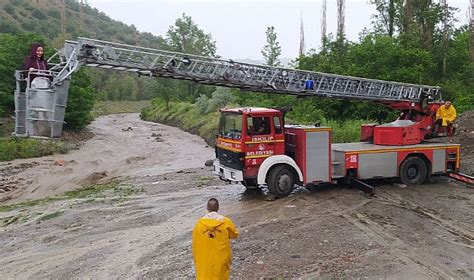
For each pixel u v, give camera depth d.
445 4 35.94
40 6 138.50
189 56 13.89
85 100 39.47
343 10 41.66
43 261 9.38
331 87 15.20
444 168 14.94
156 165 22.88
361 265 8.43
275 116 13.27
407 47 29.86
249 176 13.17
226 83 14.20
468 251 9.12
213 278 6.48
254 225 10.99
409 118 15.84
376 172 14.15
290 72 14.73
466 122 22.64
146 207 13.41
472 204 12.55
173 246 9.85
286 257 8.89
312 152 13.38
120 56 13.59
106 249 9.89
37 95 19.97
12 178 19.52
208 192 15.08
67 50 13.86
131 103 98.69
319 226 10.75
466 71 35.66
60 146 27.20
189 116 46.72
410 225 10.77
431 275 7.98
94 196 15.33
